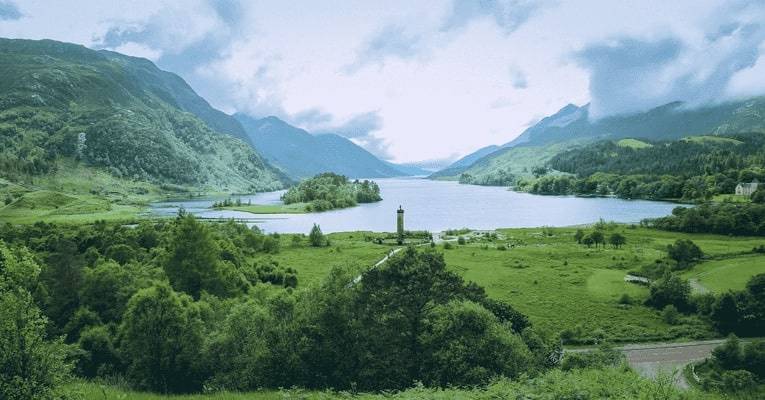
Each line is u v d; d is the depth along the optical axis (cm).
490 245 17775
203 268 8788
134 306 5631
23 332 2403
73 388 2577
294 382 4794
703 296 9456
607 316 9325
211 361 5359
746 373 6581
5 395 2314
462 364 4462
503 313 7112
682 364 7244
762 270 11719
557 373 2938
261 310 5519
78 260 8394
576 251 15838
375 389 4638
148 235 12950
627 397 2439
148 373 5456
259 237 16425
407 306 5241
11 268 6053
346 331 5019
